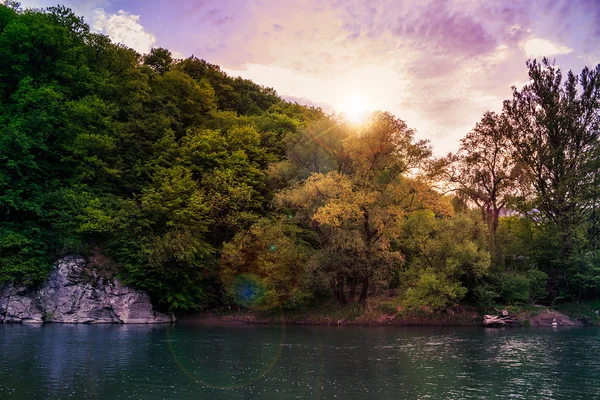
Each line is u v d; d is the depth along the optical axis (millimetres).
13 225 41188
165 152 55219
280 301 44656
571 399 15469
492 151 50656
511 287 43531
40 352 23484
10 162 41375
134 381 17469
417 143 42906
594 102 52594
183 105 70500
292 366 20938
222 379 18094
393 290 50156
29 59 51438
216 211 49906
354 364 21500
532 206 51156
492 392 16297
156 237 42625
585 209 50188
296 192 42469
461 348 26891
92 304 40094
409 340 30469
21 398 14805
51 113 47750
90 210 42281
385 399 15250
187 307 43906
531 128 53625
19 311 38594
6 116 46000
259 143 63250
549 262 52062
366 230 42938
